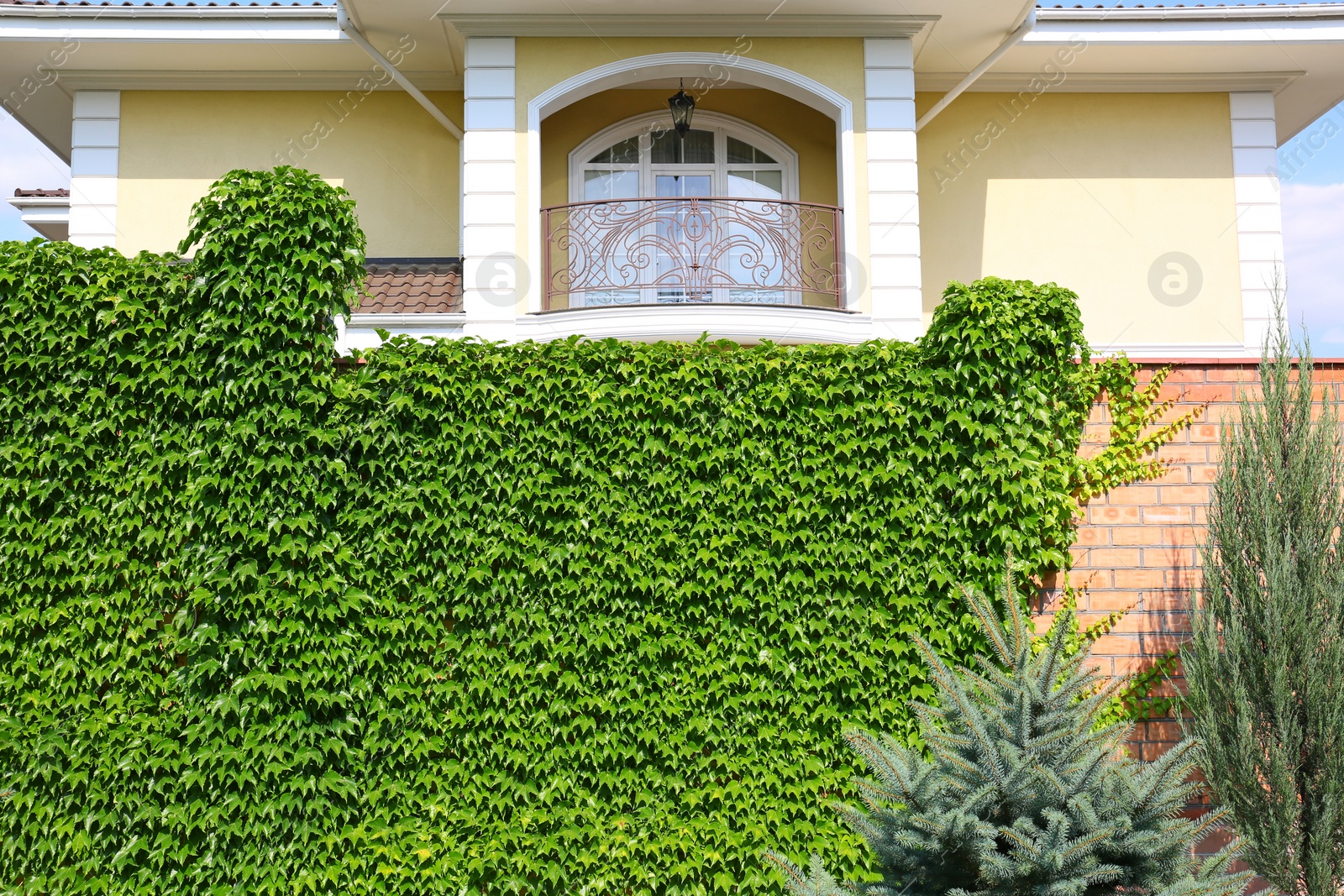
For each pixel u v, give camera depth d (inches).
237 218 217.5
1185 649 232.1
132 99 410.3
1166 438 241.8
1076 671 187.3
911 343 234.1
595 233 376.2
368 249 413.4
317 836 206.7
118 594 209.5
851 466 221.8
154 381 213.2
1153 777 173.0
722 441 221.5
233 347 213.5
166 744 206.2
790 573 219.1
